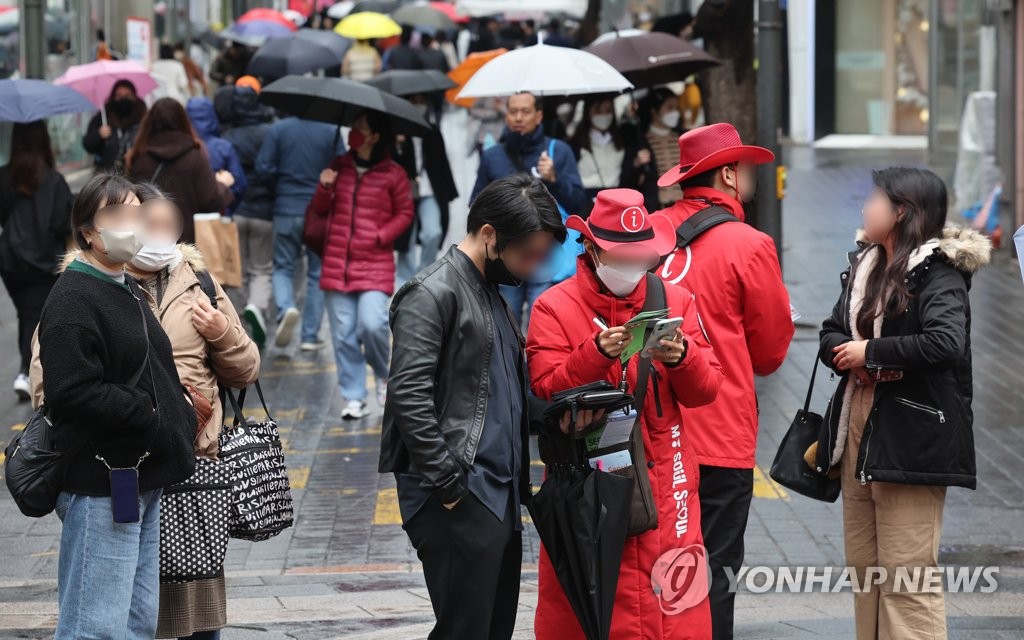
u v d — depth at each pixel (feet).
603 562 36.65
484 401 37.37
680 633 38.68
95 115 112.98
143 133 86.22
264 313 104.01
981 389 89.30
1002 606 54.03
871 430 42.55
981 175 149.28
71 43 175.83
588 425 37.35
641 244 37.40
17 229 83.56
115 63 117.19
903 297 41.88
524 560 60.75
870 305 42.57
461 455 36.94
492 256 37.60
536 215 36.88
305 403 87.86
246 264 104.53
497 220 36.91
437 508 37.55
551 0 207.10
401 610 53.62
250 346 43.60
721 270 44.86
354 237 81.61
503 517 37.47
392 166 82.17
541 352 38.93
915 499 42.78
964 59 160.45
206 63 241.76
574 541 36.99
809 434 45.29
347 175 82.02
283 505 43.60
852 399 43.60
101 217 36.83
